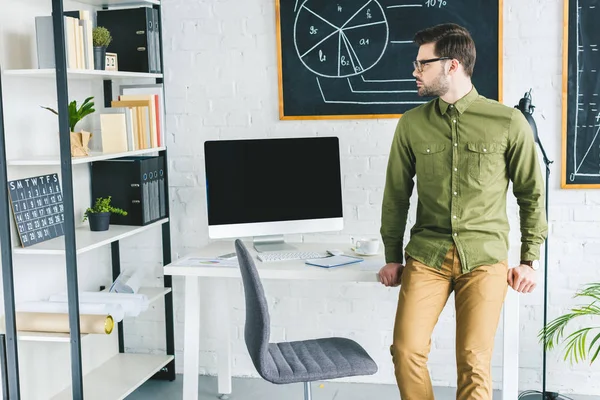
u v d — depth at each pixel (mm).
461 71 2572
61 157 2658
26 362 2963
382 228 2801
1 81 2656
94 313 2854
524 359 3363
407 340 2531
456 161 2576
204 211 3572
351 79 3332
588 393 3322
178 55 3494
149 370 3410
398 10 3256
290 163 3154
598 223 3225
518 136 2543
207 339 3660
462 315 2549
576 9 3123
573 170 3205
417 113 2688
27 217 2848
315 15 3326
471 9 3188
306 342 2699
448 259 2572
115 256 3619
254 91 3443
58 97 2645
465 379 2492
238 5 3410
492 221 2574
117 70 3240
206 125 3510
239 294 3605
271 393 3428
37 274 3021
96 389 3176
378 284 3453
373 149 3363
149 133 3311
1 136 2570
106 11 3322
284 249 3178
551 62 3178
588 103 3162
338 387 3479
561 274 3283
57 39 2623
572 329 3301
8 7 2820
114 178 3305
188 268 2924
